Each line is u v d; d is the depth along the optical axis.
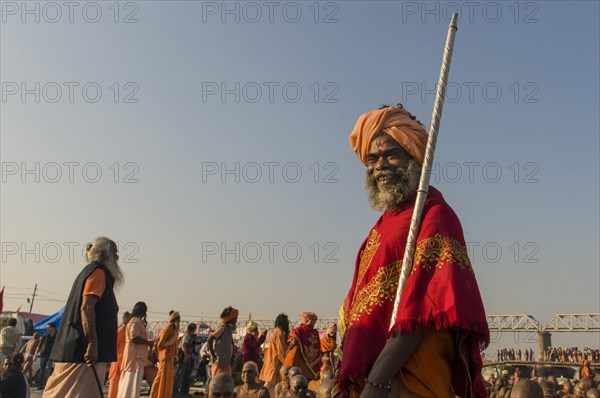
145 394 17.44
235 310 12.02
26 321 24.80
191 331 16.28
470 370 2.75
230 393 7.21
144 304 11.23
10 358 10.02
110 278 6.62
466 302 2.67
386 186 3.21
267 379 13.11
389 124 3.29
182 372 15.70
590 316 68.38
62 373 6.28
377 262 3.10
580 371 28.56
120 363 11.90
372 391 2.71
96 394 6.24
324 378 9.68
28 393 10.20
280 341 13.23
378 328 2.97
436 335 2.76
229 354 11.85
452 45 3.20
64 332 6.29
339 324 3.49
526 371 55.53
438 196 3.11
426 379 2.72
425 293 2.74
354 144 3.41
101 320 6.40
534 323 70.81
